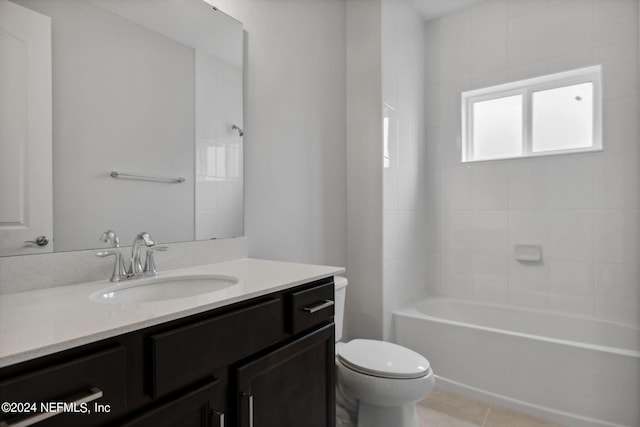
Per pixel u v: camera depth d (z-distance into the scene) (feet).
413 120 8.65
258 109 5.53
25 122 3.16
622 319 7.06
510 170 8.25
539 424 5.83
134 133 3.96
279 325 3.33
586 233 7.42
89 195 3.59
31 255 3.19
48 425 1.76
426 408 6.29
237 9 5.19
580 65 7.46
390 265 7.49
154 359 2.25
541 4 7.89
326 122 7.06
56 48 3.35
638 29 6.91
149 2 4.12
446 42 9.07
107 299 3.24
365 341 5.81
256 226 5.50
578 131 7.88
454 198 8.96
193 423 2.52
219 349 2.70
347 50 7.67
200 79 4.66
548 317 7.61
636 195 6.95
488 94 8.84
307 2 6.57
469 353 6.70
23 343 1.83
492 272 8.46
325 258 7.00
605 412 5.55
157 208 4.18
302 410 3.57
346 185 7.66
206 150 4.73
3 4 3.05
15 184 3.10
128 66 3.91
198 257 4.60
